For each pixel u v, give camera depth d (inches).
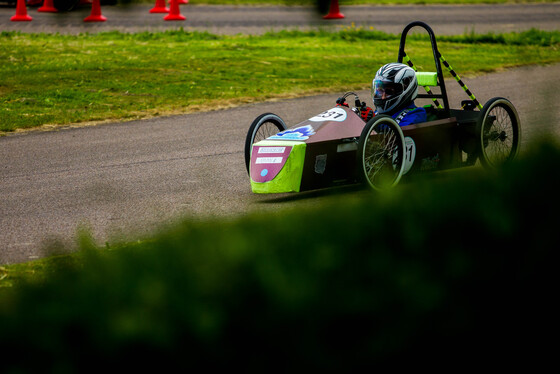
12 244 783.1
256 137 1033.5
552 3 4448.8
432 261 445.4
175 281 423.8
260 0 4505.4
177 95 1813.5
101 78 1991.9
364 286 416.8
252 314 399.5
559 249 461.4
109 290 420.8
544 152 587.8
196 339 386.6
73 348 387.5
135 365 382.6
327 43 2775.6
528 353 401.1
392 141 912.9
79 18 3494.1
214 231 496.7
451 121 984.9
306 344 385.7
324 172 892.6
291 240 470.9
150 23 3346.5
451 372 392.2
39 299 418.0
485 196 521.7
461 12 3978.8
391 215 504.4
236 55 2417.6
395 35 3046.3
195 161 1186.0
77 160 1210.6
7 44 2568.9
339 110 938.7
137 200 951.6
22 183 1068.5
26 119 1534.2
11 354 386.0
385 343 386.9
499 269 441.7
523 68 2249.0
